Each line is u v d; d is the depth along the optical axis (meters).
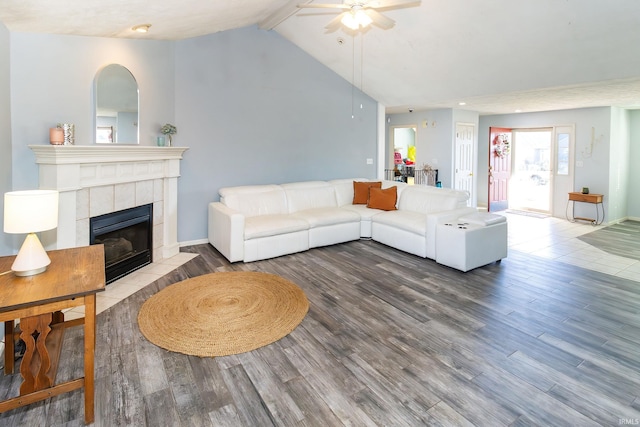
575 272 4.25
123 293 3.55
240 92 5.42
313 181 6.12
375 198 5.76
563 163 7.76
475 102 6.45
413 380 2.25
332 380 2.25
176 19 3.75
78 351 2.55
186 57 4.87
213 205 5.06
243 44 5.36
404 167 9.58
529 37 3.88
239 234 4.42
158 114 4.57
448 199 5.12
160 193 4.59
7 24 2.93
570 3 3.29
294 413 1.98
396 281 3.91
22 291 1.81
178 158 4.74
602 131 7.06
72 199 3.27
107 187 3.72
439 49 4.68
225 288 3.67
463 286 3.78
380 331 2.85
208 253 4.89
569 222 7.41
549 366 2.40
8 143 3.03
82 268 2.15
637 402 2.05
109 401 2.06
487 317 3.09
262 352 2.56
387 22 3.46
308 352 2.56
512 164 8.95
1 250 2.75
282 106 5.85
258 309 3.21
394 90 6.28
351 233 5.48
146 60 4.36
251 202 5.21
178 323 2.95
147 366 2.39
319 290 3.65
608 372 2.33
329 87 6.32
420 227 4.70
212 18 4.17
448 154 7.91
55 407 2.01
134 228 4.26
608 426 1.87
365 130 6.86
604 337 2.77
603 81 4.17
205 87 5.09
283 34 5.70
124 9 3.02
